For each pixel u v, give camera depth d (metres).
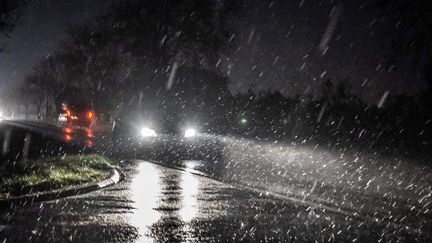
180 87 47.62
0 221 9.65
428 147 26.67
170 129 40.16
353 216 10.34
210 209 11.10
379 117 34.09
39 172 14.99
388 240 8.34
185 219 9.98
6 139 31.72
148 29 52.22
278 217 10.20
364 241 8.27
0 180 13.27
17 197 11.80
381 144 29.72
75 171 16.25
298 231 8.94
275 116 45.41
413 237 8.54
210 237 8.48
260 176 17.28
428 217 10.25
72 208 11.15
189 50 52.44
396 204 11.76
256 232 8.86
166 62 50.94
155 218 10.06
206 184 15.34
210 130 46.34
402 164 20.56
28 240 8.15
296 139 37.16
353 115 36.50
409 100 32.09
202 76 49.09
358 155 24.80
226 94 49.44
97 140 36.03
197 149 29.42
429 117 30.17
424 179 16.11
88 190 14.06
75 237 8.39
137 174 18.00
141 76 51.03
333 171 18.58
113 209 11.05
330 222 9.73
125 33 53.47
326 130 38.19
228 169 19.50
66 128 57.50
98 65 66.69
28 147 26.03
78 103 63.91
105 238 8.35
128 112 42.28
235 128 46.75
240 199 12.49
